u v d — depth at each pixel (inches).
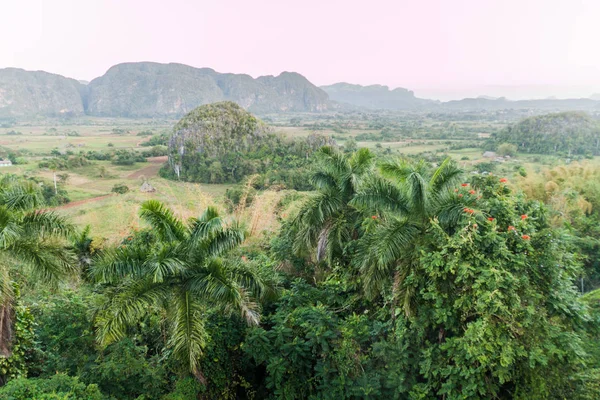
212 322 331.3
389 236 299.6
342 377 298.0
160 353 343.9
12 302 293.1
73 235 313.9
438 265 256.5
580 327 269.7
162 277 266.8
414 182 301.1
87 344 311.7
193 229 295.3
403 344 295.0
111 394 274.2
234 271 313.1
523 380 259.0
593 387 245.8
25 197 298.8
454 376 258.1
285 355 317.7
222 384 321.1
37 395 219.9
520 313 247.4
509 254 251.1
